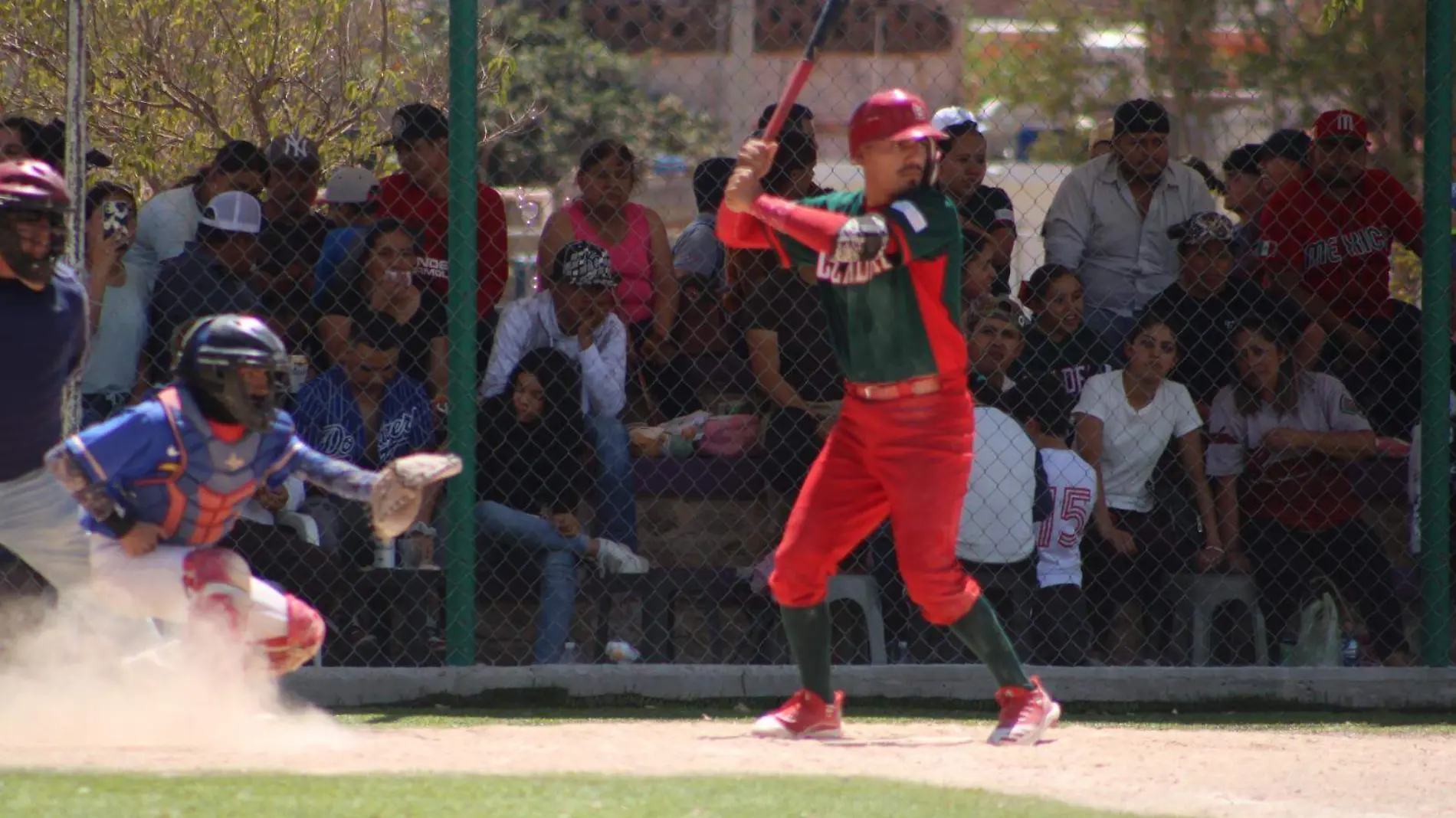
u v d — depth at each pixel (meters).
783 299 24.86
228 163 26.00
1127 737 19.47
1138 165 27.61
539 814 13.08
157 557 17.38
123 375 24.19
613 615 24.73
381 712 21.86
